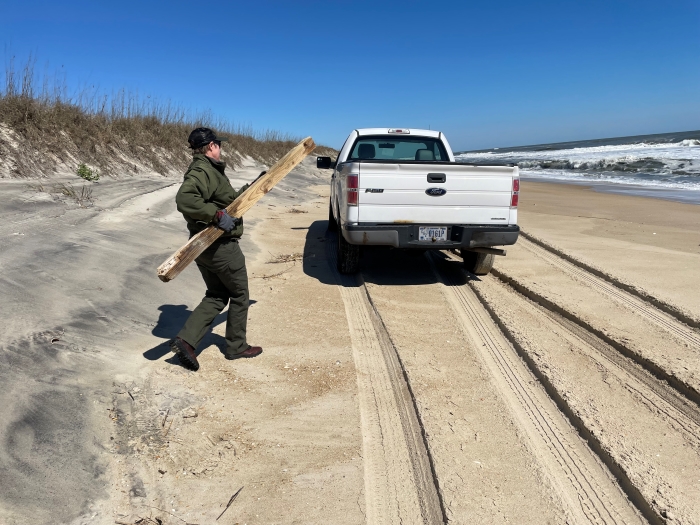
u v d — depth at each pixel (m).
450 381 3.90
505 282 6.61
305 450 3.04
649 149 45.66
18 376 3.22
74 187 9.02
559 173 30.61
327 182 23.20
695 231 10.14
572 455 3.05
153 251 6.41
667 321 5.07
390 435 3.23
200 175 3.51
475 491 2.70
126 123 13.84
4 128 9.47
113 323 4.32
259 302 5.61
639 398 3.62
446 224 5.96
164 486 2.65
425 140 7.86
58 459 2.65
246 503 2.59
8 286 4.39
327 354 4.32
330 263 7.52
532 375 4.06
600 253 7.97
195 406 3.40
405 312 5.42
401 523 2.50
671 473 2.81
